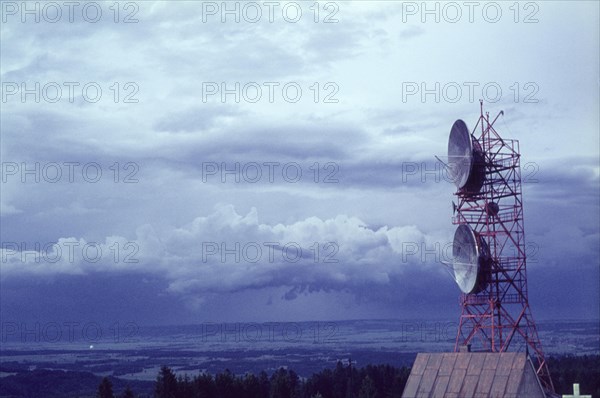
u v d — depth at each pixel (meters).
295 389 145.62
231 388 132.38
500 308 87.69
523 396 69.75
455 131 90.94
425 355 77.62
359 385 153.12
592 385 136.00
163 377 128.50
